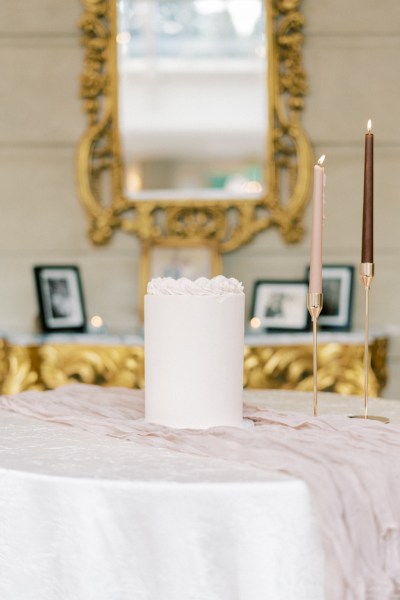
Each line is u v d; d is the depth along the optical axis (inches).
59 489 53.6
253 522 51.6
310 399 88.5
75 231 174.6
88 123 172.4
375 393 158.1
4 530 55.9
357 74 174.7
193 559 51.7
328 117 174.4
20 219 174.7
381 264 175.6
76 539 53.4
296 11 170.1
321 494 51.4
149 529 52.0
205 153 169.8
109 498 52.4
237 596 51.8
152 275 171.5
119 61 169.3
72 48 173.3
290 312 168.9
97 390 86.2
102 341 155.8
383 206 175.9
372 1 174.4
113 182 170.6
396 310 175.9
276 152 171.0
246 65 168.9
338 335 158.2
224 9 168.1
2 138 174.4
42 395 82.2
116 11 168.6
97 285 174.9
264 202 170.4
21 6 173.3
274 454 56.3
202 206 170.1
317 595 52.2
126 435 65.1
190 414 66.3
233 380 66.9
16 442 64.3
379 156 175.6
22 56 173.6
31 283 175.0
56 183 174.4
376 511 53.3
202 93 168.9
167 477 53.2
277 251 173.9
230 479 52.7
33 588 55.1
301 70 171.3
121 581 52.6
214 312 65.9
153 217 171.8
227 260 173.9
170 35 168.4
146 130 169.8
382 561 53.7
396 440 60.2
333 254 175.3
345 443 59.2
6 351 157.2
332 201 174.7
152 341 67.3
